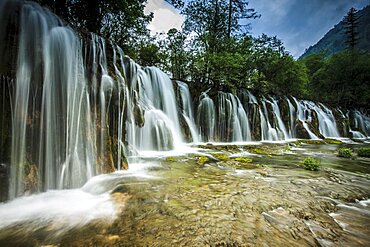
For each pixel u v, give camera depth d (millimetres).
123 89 8664
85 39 7953
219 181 6680
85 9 12914
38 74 5895
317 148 16703
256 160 10844
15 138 5223
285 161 10703
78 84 7066
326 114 30797
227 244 3293
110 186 6090
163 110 16078
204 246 3223
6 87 5168
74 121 6684
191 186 6086
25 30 5836
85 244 3389
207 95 19594
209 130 18891
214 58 20594
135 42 20656
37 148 5656
